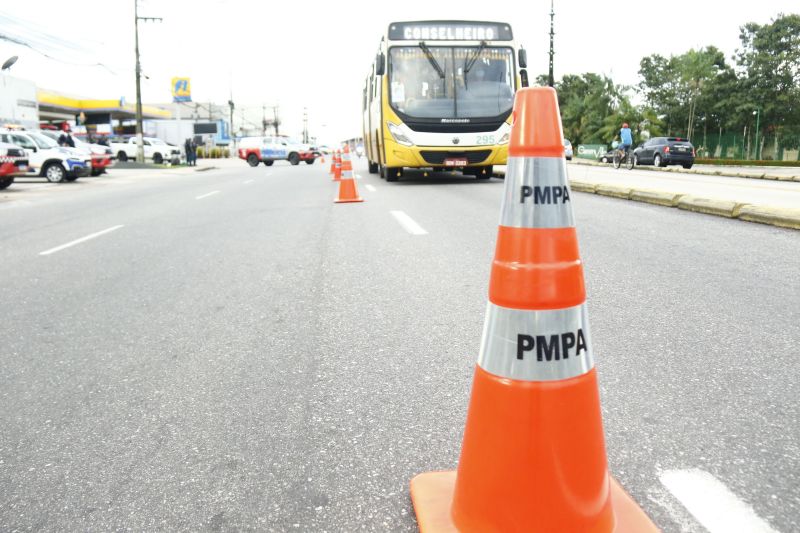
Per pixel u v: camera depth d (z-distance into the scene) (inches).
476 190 509.7
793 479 77.5
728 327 137.3
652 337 132.7
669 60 3036.4
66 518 77.2
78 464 90.7
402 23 548.4
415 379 115.9
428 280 195.2
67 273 235.6
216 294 191.0
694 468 80.8
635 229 276.2
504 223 62.6
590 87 3580.2
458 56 546.9
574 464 60.7
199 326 158.1
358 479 82.6
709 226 280.2
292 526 73.2
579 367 61.6
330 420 100.6
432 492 75.5
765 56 2630.4
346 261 231.3
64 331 159.3
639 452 85.5
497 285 62.5
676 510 71.9
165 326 159.5
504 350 61.6
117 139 1684.3
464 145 541.0
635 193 393.1
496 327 62.5
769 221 280.7
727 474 79.0
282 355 133.0
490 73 549.6
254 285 200.5
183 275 221.8
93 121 2544.3
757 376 109.9
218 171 1241.4
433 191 509.7
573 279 61.1
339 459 88.0
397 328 147.7
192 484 83.7
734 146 2206.0
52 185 807.7
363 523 72.8
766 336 130.4
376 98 628.4
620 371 114.7
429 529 67.4
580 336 61.7
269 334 148.2
